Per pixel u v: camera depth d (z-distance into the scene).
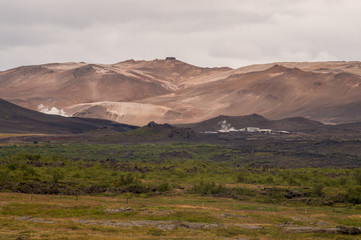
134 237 52.38
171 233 56.34
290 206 100.19
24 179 108.31
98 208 74.19
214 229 60.34
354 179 137.88
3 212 67.81
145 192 112.50
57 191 101.25
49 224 58.56
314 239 56.41
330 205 102.19
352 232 60.00
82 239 49.56
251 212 81.50
